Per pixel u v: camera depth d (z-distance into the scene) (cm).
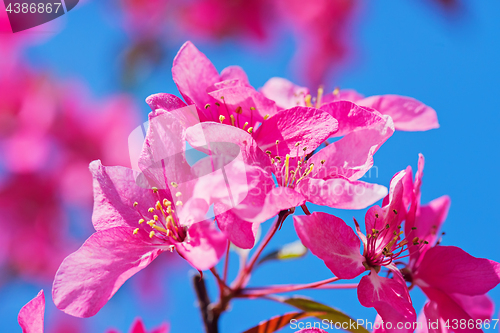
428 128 27
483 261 26
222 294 27
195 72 26
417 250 26
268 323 26
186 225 24
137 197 25
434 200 28
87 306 24
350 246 25
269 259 29
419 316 26
